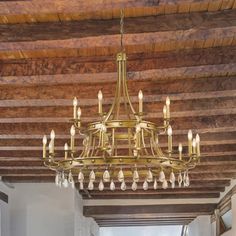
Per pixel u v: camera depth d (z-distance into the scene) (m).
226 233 10.07
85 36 3.94
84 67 4.55
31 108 5.75
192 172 8.45
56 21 3.99
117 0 3.39
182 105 5.57
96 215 11.27
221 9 3.84
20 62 4.60
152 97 5.14
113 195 11.15
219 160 7.86
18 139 6.98
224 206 10.18
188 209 11.23
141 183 9.54
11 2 3.41
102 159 3.84
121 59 3.89
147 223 14.34
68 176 4.37
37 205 9.91
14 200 9.92
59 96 5.18
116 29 3.93
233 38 4.20
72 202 9.92
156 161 3.85
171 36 3.91
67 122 6.05
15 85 5.14
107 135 4.05
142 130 3.86
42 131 6.38
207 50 4.48
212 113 5.71
